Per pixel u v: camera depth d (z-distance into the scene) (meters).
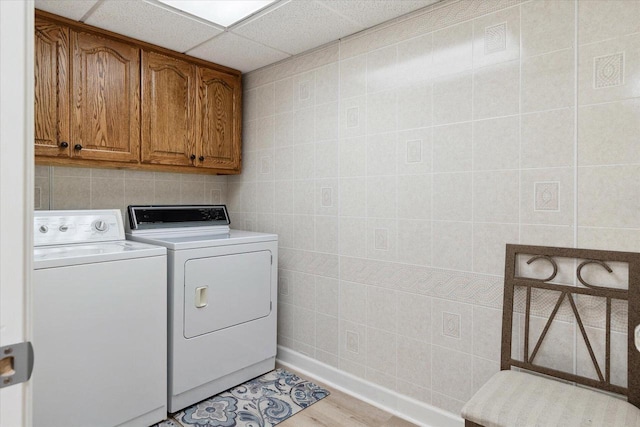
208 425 1.92
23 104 0.57
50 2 1.84
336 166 2.35
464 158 1.82
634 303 1.34
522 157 1.65
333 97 2.35
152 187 2.72
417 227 1.99
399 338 2.07
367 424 1.96
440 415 1.90
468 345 1.82
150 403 1.90
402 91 2.03
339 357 2.35
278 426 1.92
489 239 1.75
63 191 2.32
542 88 1.59
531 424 1.16
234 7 1.91
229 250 2.26
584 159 1.50
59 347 1.59
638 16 1.38
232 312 2.29
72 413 1.63
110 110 2.17
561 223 1.55
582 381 1.42
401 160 2.04
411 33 1.99
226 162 2.80
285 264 2.68
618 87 1.42
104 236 2.20
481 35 1.76
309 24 2.11
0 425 0.56
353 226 2.27
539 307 1.61
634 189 1.39
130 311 1.82
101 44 2.13
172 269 2.01
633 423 1.14
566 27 1.53
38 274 1.53
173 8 1.91
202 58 2.59
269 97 2.75
